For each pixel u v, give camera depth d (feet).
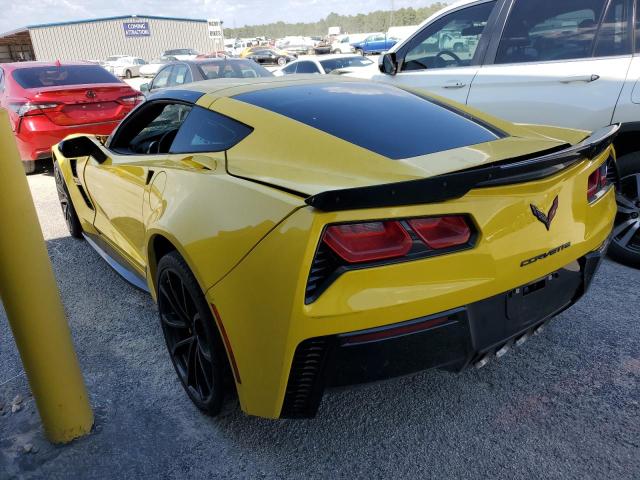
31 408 7.62
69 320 10.34
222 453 6.72
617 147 11.73
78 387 6.84
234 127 7.45
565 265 6.56
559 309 6.89
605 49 11.73
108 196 10.09
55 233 15.46
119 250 10.43
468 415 7.22
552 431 6.86
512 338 6.31
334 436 6.94
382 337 5.25
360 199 4.92
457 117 8.04
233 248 5.74
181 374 7.74
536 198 5.94
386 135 6.86
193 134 8.09
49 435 6.84
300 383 5.53
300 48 158.20
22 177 5.80
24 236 5.85
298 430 7.06
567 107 12.11
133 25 158.51
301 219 5.21
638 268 11.37
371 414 7.32
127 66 116.88
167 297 7.49
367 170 5.96
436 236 5.33
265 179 6.10
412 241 5.23
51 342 6.37
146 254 7.84
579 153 6.30
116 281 12.02
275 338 5.37
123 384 8.20
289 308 5.18
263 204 5.67
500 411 7.27
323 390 5.53
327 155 6.36
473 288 5.54
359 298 5.12
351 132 6.82
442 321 5.48
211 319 6.32
